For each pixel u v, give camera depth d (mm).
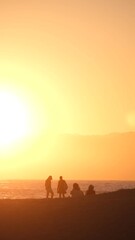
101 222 69562
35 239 65188
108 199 79938
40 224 69750
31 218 72000
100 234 65875
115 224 68688
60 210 75000
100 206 75938
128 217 71000
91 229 67500
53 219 71375
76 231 67000
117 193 84375
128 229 67125
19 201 82125
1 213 74250
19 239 65562
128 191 85688
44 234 66500
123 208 74625
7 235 66812
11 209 76188
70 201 80125
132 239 64312
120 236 65125
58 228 68250
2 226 69562
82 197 83125
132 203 76938
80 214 72750
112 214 72250
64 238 65125
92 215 72188
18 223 70438
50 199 83188
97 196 83125
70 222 69938
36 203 79750
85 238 64812
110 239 64375
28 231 67812
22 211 75188
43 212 74312
